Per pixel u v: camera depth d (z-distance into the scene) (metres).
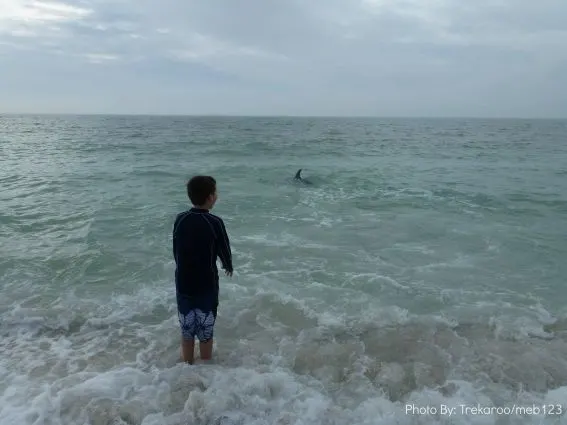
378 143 33.22
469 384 3.57
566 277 6.12
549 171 17.28
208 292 3.53
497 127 81.00
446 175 15.84
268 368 3.75
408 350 4.13
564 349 4.18
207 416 3.13
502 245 7.47
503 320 4.79
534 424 3.10
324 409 3.23
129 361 3.89
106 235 7.65
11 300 5.13
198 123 84.56
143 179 13.79
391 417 3.16
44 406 3.20
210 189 3.40
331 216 9.35
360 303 5.18
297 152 24.66
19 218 8.66
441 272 6.23
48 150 23.61
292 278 5.89
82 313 4.82
